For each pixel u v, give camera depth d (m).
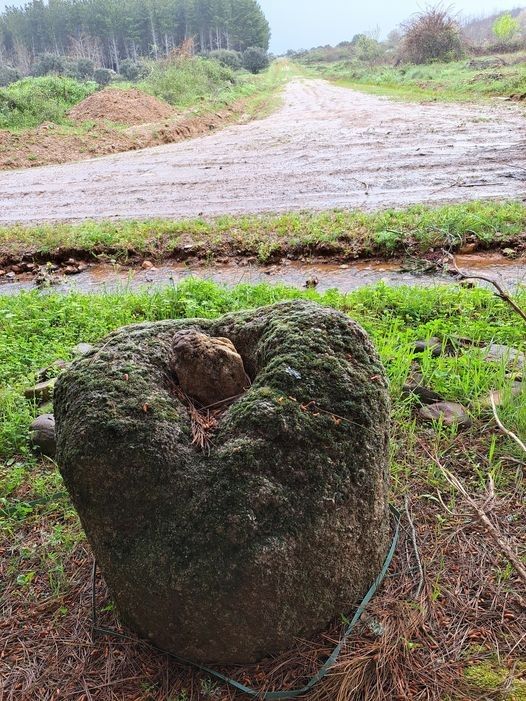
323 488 1.98
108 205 10.44
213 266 7.25
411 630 2.06
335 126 16.53
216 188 10.84
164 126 18.36
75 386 2.13
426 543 2.48
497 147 11.61
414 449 3.13
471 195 8.63
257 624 1.91
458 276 6.10
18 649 2.18
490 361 3.81
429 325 4.32
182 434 2.04
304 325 2.24
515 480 2.84
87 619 2.26
